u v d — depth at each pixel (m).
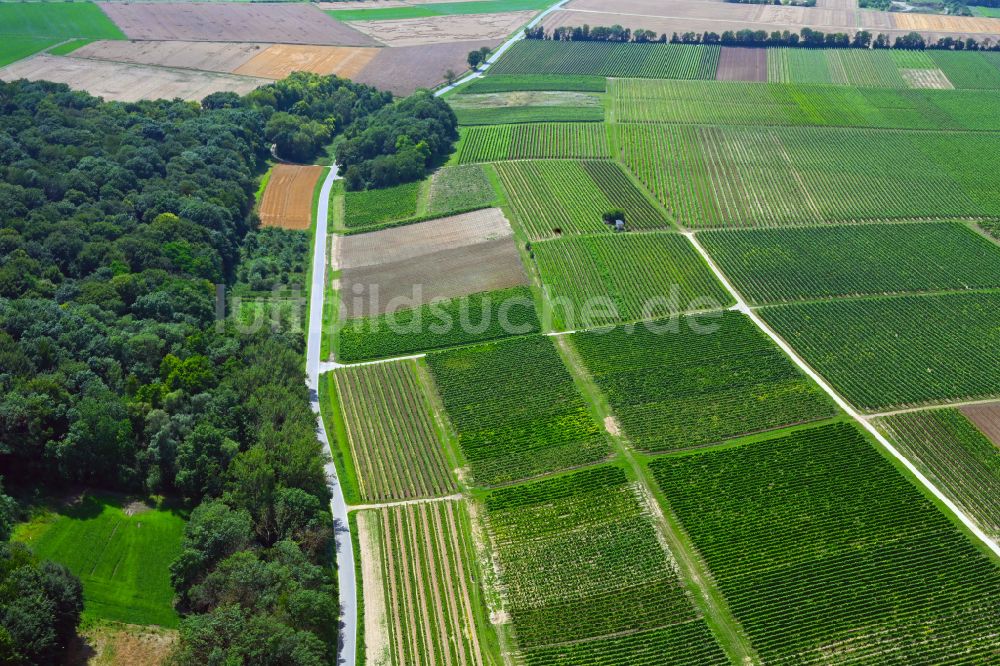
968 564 117.81
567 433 143.62
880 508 127.19
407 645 107.31
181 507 123.31
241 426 134.62
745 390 153.25
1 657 90.75
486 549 121.81
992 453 139.00
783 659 105.38
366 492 132.12
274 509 119.56
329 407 150.75
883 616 110.56
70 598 100.69
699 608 112.31
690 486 131.62
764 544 121.25
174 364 138.88
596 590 114.94
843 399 152.00
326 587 110.44
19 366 130.12
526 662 105.56
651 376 156.88
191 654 94.19
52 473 121.69
